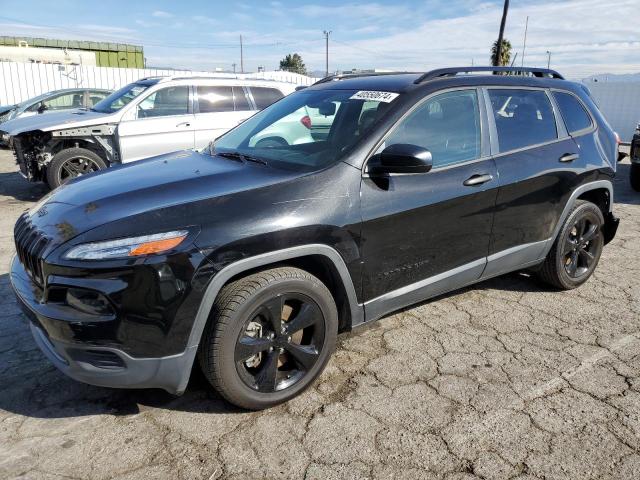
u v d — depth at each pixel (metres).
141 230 2.40
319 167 2.93
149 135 8.01
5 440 2.51
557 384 3.02
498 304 4.10
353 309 2.98
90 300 2.36
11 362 3.21
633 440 2.55
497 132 3.58
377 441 2.54
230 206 2.56
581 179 4.05
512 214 3.62
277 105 4.01
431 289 3.34
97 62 28.08
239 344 2.57
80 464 2.37
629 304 4.13
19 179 9.78
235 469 2.35
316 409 2.78
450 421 2.69
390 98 3.24
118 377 2.43
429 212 3.13
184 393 2.91
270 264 2.70
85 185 3.03
